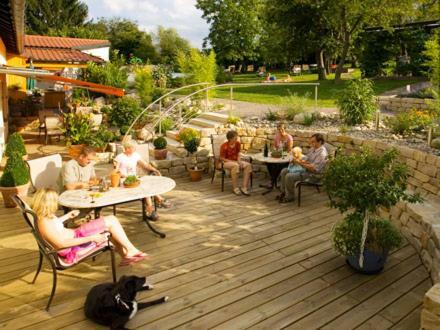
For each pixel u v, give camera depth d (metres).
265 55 30.16
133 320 3.27
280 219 5.66
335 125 8.99
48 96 13.91
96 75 16.42
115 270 3.87
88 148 5.08
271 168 7.01
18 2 4.57
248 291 3.74
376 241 3.89
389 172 4.43
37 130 12.80
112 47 41.22
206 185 7.43
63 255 3.55
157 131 10.01
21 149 7.15
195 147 8.08
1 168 8.18
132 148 5.72
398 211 5.32
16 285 3.84
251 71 45.03
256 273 4.09
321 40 23.72
